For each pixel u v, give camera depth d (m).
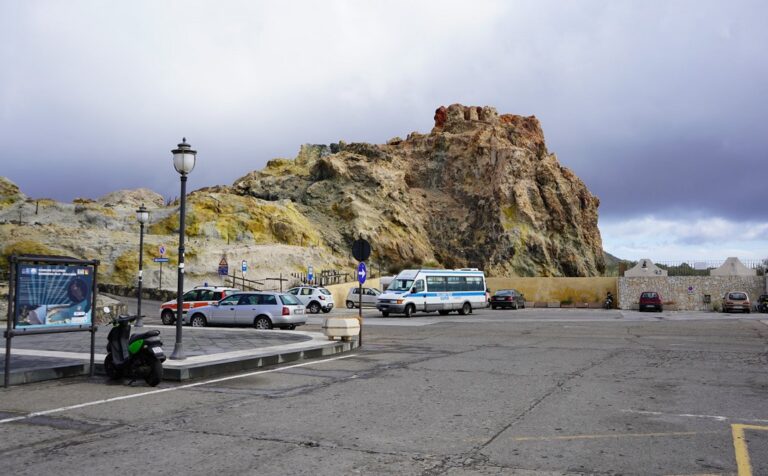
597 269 98.69
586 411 8.46
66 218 60.78
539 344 18.48
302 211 83.44
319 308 39.22
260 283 52.84
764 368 12.95
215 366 12.12
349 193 88.12
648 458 6.13
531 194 92.50
